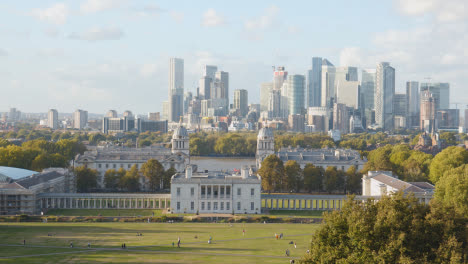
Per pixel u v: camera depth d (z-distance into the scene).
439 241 153.12
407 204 163.88
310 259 165.75
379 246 155.38
